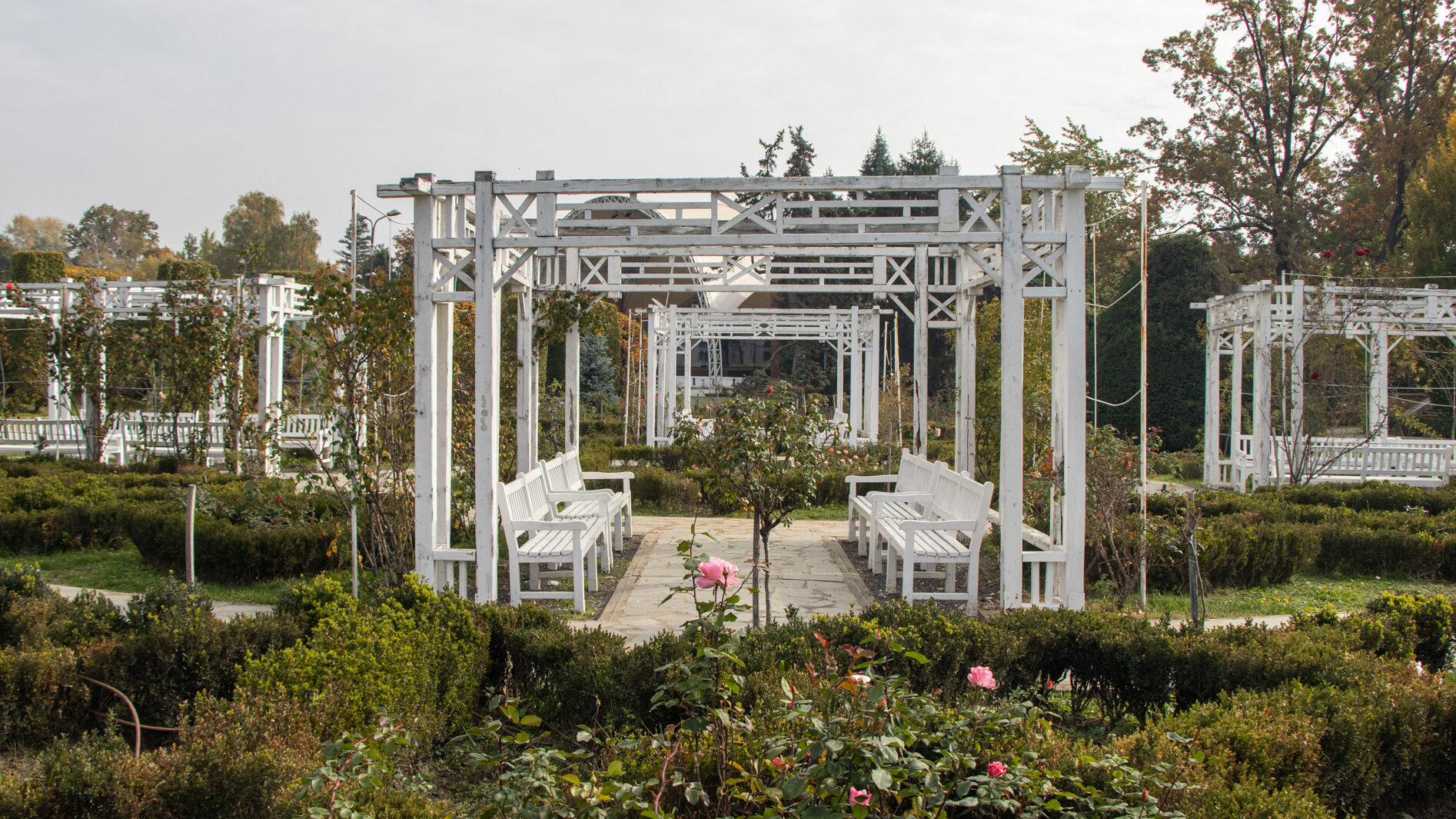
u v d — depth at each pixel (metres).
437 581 6.74
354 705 3.59
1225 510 9.58
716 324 21.08
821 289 10.76
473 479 8.55
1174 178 26.59
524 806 2.35
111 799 2.90
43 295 15.27
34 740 4.00
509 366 9.92
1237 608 7.00
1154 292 21.81
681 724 2.81
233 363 13.54
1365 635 4.77
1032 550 7.86
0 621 4.66
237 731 3.15
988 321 10.91
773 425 6.12
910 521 7.04
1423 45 24.91
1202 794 2.86
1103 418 22.69
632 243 6.57
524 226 6.86
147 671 4.14
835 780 2.29
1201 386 21.47
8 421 15.70
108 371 13.91
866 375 20.52
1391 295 13.61
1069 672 4.72
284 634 4.43
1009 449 6.33
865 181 6.46
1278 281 25.39
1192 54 26.30
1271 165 26.48
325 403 6.91
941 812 2.60
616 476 9.93
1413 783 3.82
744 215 6.55
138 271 55.38
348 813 2.44
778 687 3.64
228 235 57.47
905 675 4.08
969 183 6.40
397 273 7.98
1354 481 14.62
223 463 14.57
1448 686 3.94
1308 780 3.30
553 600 7.05
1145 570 6.70
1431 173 21.69
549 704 4.24
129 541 8.63
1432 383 20.28
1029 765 2.80
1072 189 6.33
